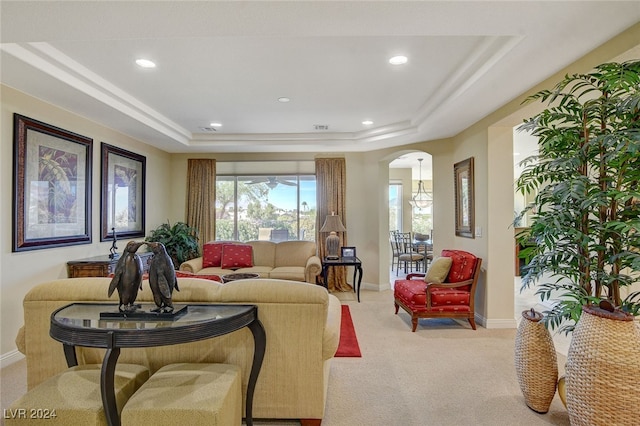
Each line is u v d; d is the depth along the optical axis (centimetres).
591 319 186
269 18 198
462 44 269
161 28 207
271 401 212
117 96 361
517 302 542
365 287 633
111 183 455
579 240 198
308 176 662
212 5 184
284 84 349
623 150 172
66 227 375
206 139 562
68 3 180
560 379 239
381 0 182
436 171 533
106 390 161
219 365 202
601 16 201
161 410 159
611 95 204
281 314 208
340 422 224
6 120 307
